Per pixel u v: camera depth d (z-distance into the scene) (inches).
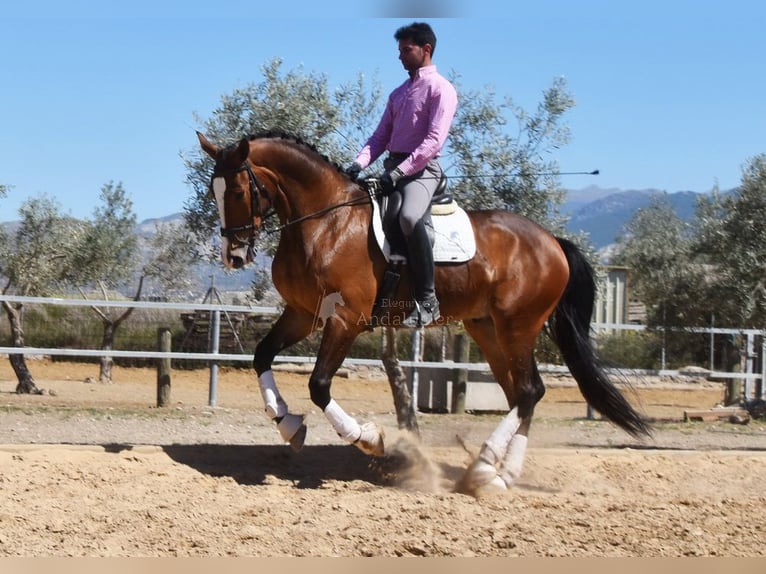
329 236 272.4
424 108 279.9
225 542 202.7
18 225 617.3
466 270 288.0
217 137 374.3
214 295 733.3
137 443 334.0
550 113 379.6
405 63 283.1
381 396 603.2
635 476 304.3
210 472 285.3
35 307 726.5
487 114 376.2
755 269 408.8
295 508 239.8
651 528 223.6
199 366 757.9
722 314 451.5
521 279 295.1
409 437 314.7
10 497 237.9
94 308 653.9
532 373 298.5
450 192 378.3
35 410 418.0
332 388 650.2
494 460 277.0
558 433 420.8
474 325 311.4
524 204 381.7
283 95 367.2
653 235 794.2
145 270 718.5
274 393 283.1
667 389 748.0
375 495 261.1
